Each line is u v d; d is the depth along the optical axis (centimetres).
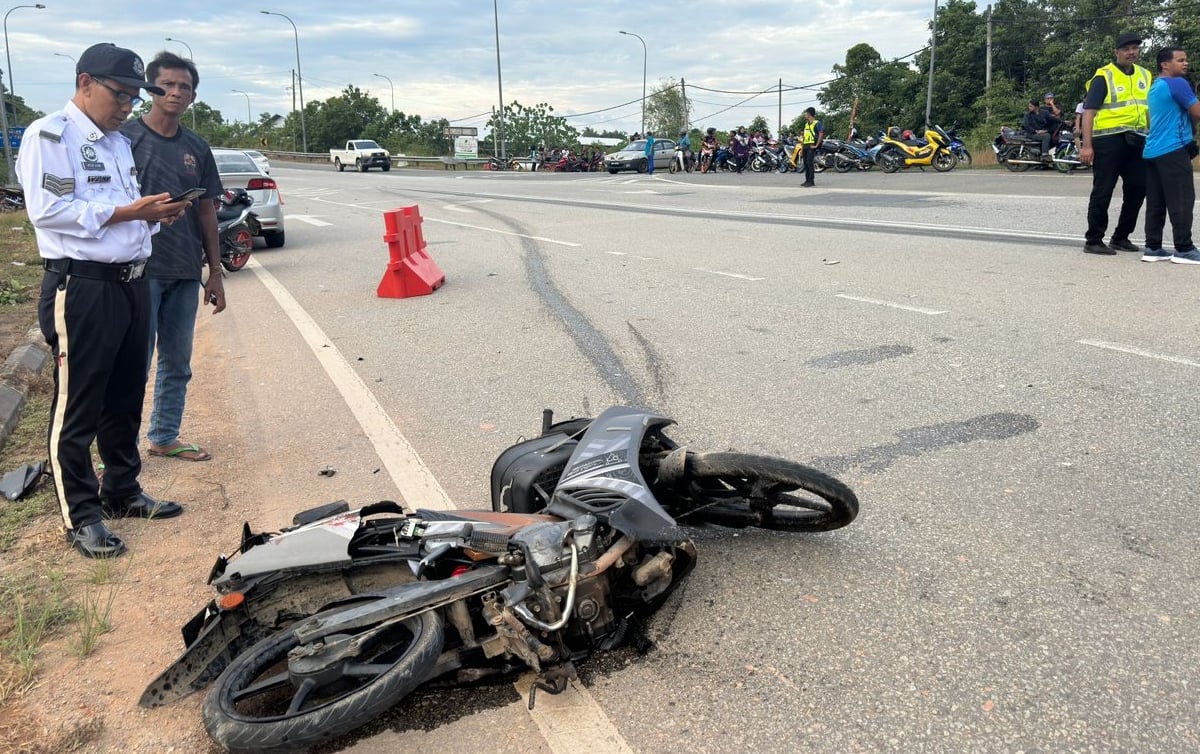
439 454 524
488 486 470
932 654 303
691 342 727
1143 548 358
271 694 303
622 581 316
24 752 285
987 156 2603
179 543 429
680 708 287
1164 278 818
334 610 288
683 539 304
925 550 371
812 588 349
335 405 634
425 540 311
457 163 5222
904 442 485
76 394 408
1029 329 684
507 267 1168
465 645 291
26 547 427
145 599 377
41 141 383
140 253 417
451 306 945
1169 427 474
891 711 277
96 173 397
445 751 277
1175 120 853
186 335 530
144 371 443
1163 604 320
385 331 852
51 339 405
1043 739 261
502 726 286
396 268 1008
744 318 793
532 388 639
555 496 325
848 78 5569
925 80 4862
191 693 303
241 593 303
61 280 396
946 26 4834
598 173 3788
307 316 944
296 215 2116
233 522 451
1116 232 968
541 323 836
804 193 1958
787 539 391
